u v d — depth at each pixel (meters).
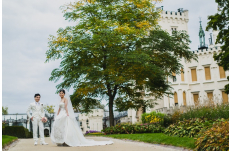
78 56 21.42
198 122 11.36
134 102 24.56
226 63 22.75
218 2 23.94
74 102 22.97
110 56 20.75
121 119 42.22
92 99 23.66
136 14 23.28
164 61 24.12
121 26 20.88
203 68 45.22
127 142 11.47
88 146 9.59
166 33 24.44
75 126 10.18
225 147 6.75
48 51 21.25
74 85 21.70
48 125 37.28
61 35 21.69
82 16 22.22
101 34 20.53
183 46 25.72
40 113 10.80
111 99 22.78
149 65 21.20
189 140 8.89
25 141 13.32
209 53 44.88
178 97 42.25
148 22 23.36
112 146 9.36
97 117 47.66
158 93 24.94
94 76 20.14
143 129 16.31
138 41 23.09
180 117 16.11
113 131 17.67
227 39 22.64
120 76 20.38
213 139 7.27
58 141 9.85
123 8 22.64
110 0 22.77
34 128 10.58
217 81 43.78
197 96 45.38
